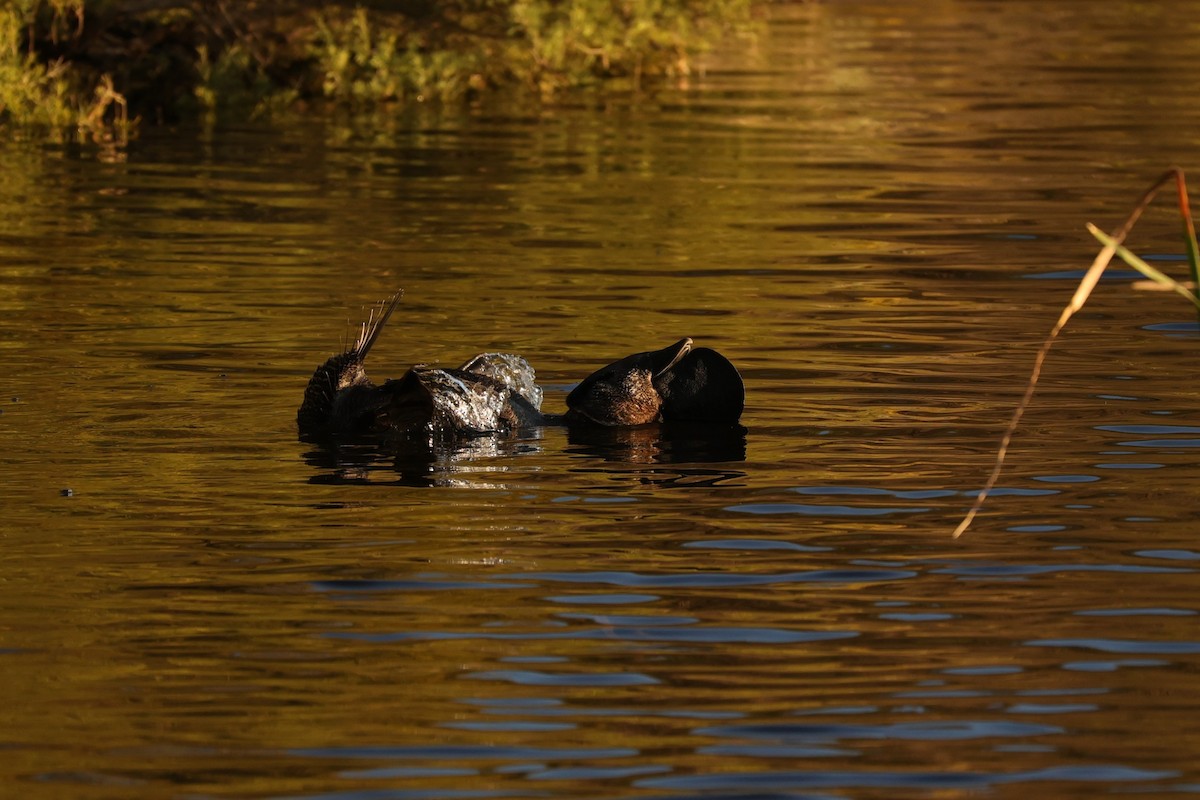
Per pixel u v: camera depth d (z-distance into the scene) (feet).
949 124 219.41
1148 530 71.26
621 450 85.15
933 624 61.05
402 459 83.25
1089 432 87.25
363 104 237.25
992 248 145.07
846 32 317.63
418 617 61.77
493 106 237.25
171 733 52.39
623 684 55.93
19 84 207.51
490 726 52.85
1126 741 51.62
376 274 132.26
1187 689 55.36
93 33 224.12
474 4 259.80
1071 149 200.13
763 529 71.87
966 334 112.06
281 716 53.67
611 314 118.21
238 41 233.55
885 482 78.64
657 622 61.26
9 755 50.88
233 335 111.14
